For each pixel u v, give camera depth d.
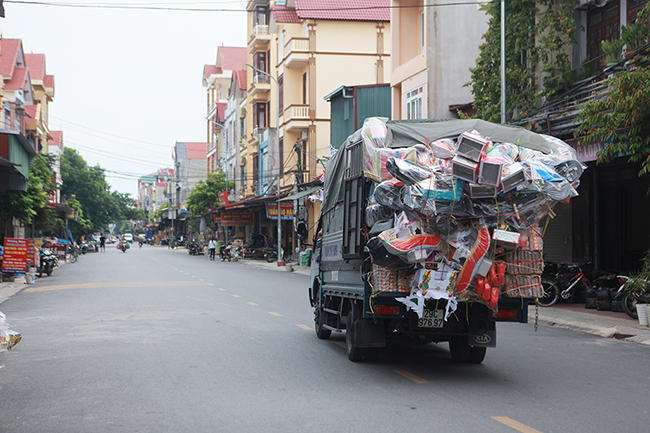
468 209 6.71
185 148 97.56
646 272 13.10
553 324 13.06
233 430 5.32
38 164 35.41
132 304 15.51
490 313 7.35
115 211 84.06
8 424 5.55
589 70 17.58
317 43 39.41
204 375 7.55
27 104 44.34
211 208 60.56
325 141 39.47
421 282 6.84
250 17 51.91
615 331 11.52
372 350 8.36
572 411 5.96
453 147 6.86
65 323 12.23
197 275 26.86
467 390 6.83
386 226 6.90
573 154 7.41
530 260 6.94
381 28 40.12
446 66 23.70
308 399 6.39
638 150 12.32
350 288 8.28
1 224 32.59
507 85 18.64
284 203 36.44
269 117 47.69
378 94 30.48
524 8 18.33
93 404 6.21
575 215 18.39
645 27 14.83
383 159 6.90
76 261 41.09
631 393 6.76
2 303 16.56
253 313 13.77
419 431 5.26
